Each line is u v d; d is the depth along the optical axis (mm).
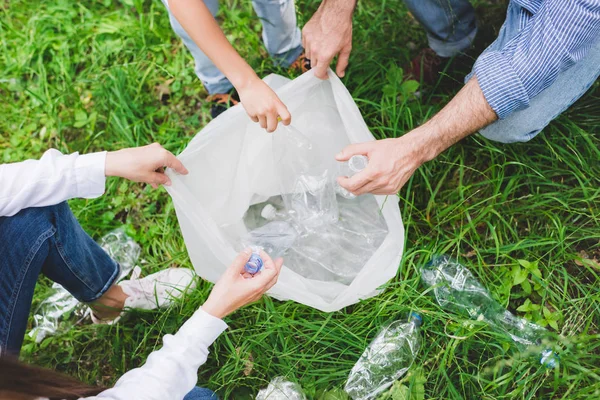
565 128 1944
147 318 1865
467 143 1993
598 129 1951
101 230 2043
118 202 2055
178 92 2258
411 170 1522
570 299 1742
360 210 1826
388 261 1600
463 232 1816
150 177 1413
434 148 1522
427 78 2129
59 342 1852
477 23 2156
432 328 1748
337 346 1772
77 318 1893
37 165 1334
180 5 1386
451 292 1783
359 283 1556
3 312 1392
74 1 2459
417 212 1923
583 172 1901
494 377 1665
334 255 1795
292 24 1996
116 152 1395
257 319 1779
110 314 1806
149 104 2268
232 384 1746
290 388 1697
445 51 2070
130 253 1975
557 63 1401
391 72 2068
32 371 1002
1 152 2229
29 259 1380
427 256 1828
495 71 1443
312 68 1682
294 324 1775
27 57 2352
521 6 1568
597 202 1848
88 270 1594
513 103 1469
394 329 1739
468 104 1487
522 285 1754
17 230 1354
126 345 1842
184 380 1206
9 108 2297
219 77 2023
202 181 1657
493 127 1752
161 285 1844
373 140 1556
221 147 1649
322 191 1790
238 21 2275
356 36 2203
